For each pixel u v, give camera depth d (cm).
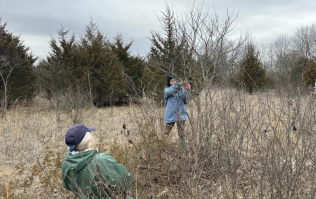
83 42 1191
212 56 331
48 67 1005
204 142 303
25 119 725
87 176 167
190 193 222
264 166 207
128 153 308
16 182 263
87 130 173
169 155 323
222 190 236
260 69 1330
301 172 205
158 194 258
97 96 1033
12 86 980
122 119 659
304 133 221
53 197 264
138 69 1124
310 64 1191
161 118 370
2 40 996
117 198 168
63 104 822
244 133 284
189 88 331
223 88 337
